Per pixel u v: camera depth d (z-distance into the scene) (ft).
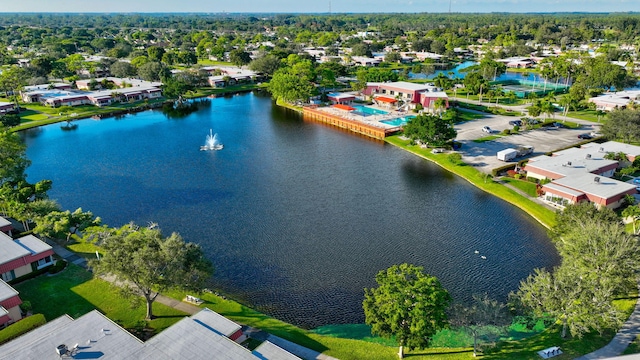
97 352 136.36
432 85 642.63
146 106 584.81
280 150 399.65
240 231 249.75
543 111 447.83
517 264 217.77
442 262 219.20
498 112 507.30
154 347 139.44
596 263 165.17
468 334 160.04
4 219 238.68
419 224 258.37
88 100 584.40
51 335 143.95
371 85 610.24
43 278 199.41
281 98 599.57
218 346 140.87
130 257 162.81
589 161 314.96
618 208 264.11
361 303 189.88
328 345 160.25
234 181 324.60
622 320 159.53
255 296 193.98
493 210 276.41
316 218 265.95
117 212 273.33
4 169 276.41
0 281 177.17
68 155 384.47
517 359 148.87
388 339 164.04
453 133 382.01
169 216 268.21
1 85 527.81
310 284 202.08
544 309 161.17
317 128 481.87
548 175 300.20
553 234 217.77
